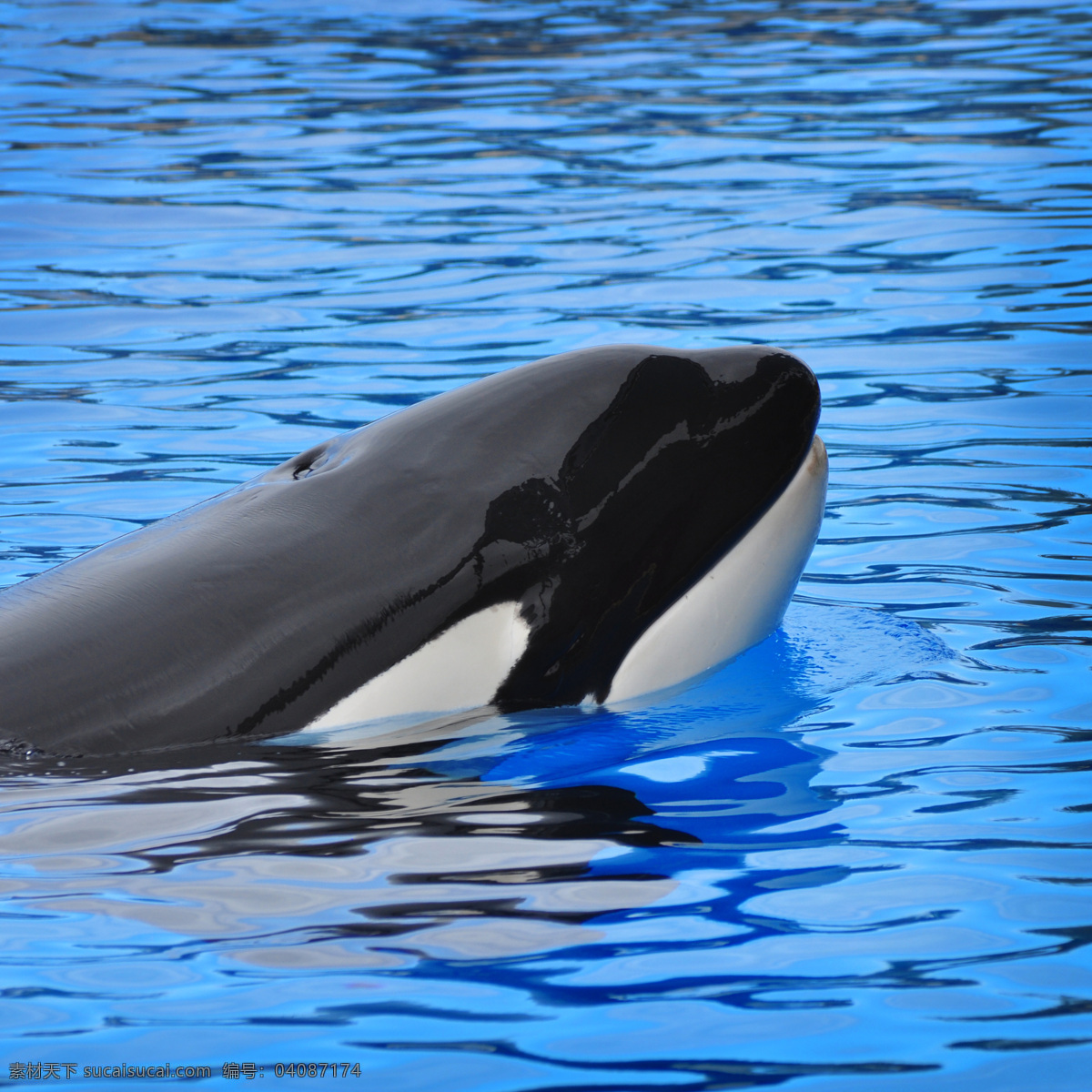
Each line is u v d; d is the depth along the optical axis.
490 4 87.88
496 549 14.79
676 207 44.62
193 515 15.51
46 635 14.17
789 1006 10.17
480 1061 9.55
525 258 39.94
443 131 56.09
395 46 74.31
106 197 47.12
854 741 15.09
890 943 10.94
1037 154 48.56
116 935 11.00
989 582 20.20
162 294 37.59
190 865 11.98
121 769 13.41
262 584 14.45
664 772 14.22
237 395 30.06
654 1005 10.16
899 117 55.12
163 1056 9.61
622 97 61.06
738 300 35.34
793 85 62.16
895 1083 9.31
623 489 15.23
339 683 14.26
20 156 52.53
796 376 16.16
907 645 17.95
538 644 14.93
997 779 14.06
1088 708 15.92
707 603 15.84
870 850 12.50
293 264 40.03
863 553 21.59
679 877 11.96
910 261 38.06
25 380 31.22
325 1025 9.93
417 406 15.98
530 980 10.47
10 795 13.01
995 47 68.19
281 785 13.37
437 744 14.48
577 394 15.48
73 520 23.34
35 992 10.30
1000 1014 10.07
